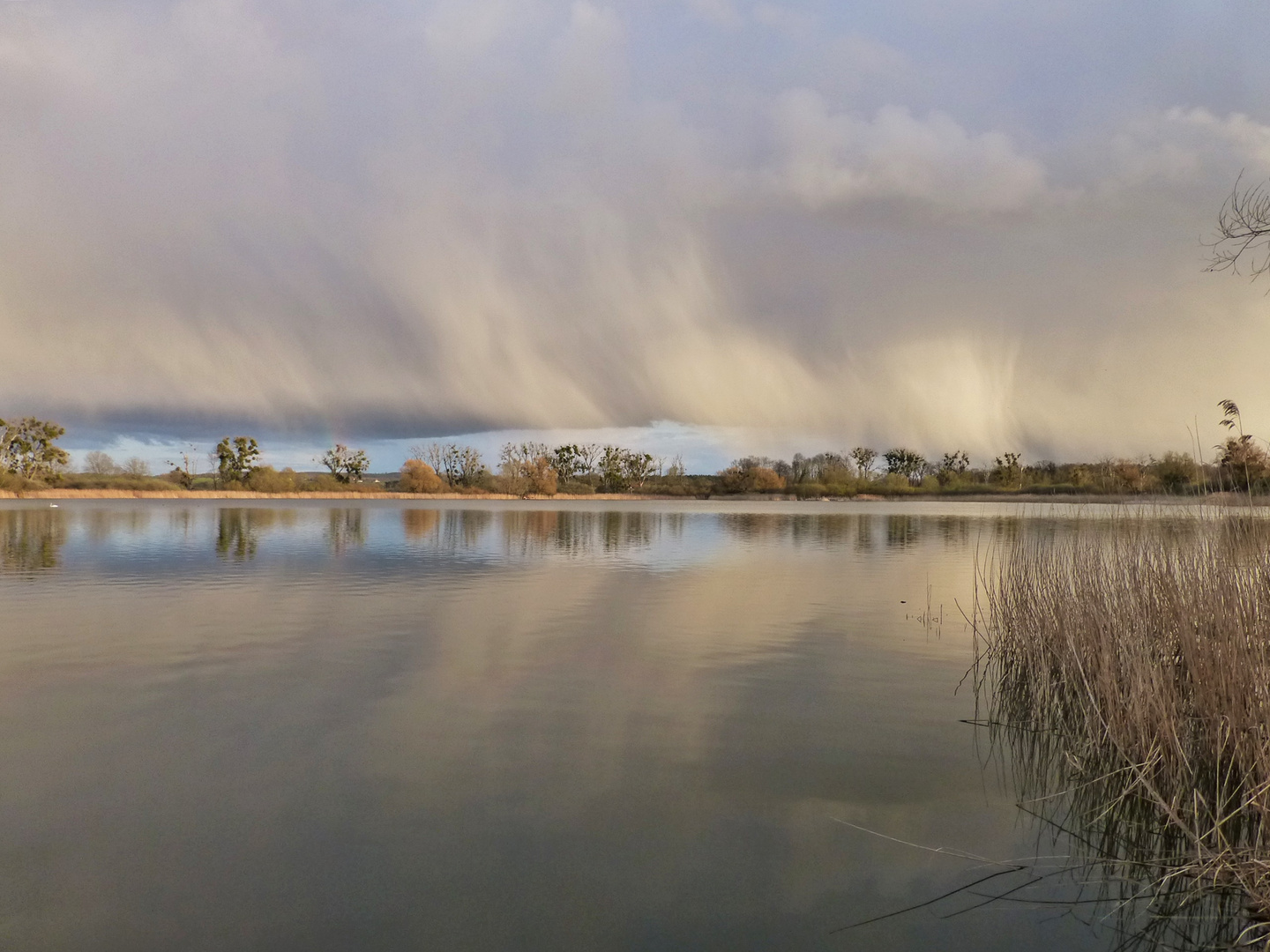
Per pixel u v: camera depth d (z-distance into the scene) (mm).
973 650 10602
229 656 9883
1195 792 5328
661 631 11680
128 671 9094
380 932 4086
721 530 36375
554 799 5699
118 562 20391
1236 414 6547
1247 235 8492
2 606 13398
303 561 20891
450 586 16219
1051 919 4336
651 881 4633
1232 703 5719
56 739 6820
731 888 4574
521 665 9570
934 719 7637
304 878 4586
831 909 4379
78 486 84312
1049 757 6703
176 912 4227
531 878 4633
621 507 70062
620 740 6922
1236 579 6309
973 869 4848
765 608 13797
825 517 49781
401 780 5996
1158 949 4062
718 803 5676
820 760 6535
